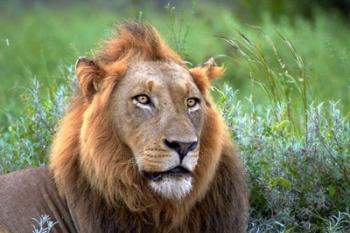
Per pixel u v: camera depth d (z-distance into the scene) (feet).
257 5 96.53
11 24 101.40
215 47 75.00
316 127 40.47
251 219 38.81
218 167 34.55
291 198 38.63
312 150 39.83
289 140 41.37
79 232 34.40
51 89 45.65
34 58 78.64
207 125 33.86
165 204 33.53
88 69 33.81
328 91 60.03
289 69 56.70
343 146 40.32
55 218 34.73
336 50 55.83
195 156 32.40
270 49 64.75
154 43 34.12
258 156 40.01
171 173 32.37
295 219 38.83
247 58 46.55
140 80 33.14
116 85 33.53
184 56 45.14
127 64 33.78
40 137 41.52
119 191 33.47
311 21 91.91
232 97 42.19
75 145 34.19
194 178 33.47
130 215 33.78
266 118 42.45
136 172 33.19
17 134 42.75
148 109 32.86
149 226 33.91
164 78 33.24
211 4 99.81
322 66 63.31
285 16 89.15
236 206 34.99
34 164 41.22
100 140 33.32
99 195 33.71
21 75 76.38
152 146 32.42
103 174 33.37
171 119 32.48
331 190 39.19
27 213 34.83
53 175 35.22
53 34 90.12
